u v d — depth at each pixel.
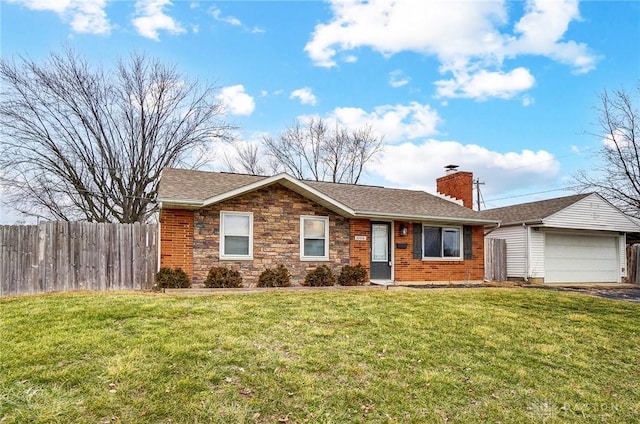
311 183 17.17
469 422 4.33
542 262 18.75
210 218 12.33
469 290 12.58
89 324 6.58
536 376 5.67
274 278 12.48
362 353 5.94
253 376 4.93
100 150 21.38
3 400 4.00
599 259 20.47
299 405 4.37
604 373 6.00
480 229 17.22
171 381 4.64
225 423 3.92
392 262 15.34
